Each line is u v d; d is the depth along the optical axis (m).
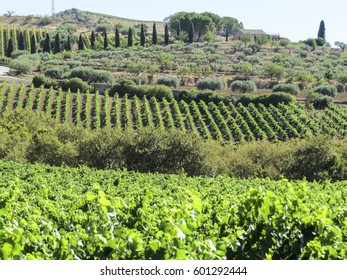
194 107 107.19
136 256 9.46
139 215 13.49
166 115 105.69
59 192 30.12
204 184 43.38
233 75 158.38
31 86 114.69
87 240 10.34
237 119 103.25
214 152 66.62
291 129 98.25
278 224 11.94
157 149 65.31
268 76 156.12
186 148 65.31
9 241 9.25
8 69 160.25
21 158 65.31
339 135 99.19
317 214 12.10
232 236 11.15
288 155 65.81
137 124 101.31
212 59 179.00
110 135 66.69
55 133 73.19
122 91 117.12
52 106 108.75
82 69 138.00
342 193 29.67
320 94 117.44
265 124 99.44
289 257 11.96
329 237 11.34
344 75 140.75
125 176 46.88
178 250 9.09
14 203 17.00
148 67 157.12
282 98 111.75
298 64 177.38
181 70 149.50
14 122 80.88
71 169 50.47
